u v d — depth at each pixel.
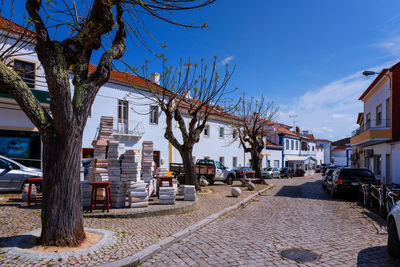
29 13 4.46
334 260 4.64
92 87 4.91
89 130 17.33
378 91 19.86
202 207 9.41
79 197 4.76
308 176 41.56
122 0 5.21
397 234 4.68
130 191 7.84
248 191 15.31
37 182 8.16
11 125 14.36
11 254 4.14
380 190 9.56
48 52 4.39
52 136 4.58
